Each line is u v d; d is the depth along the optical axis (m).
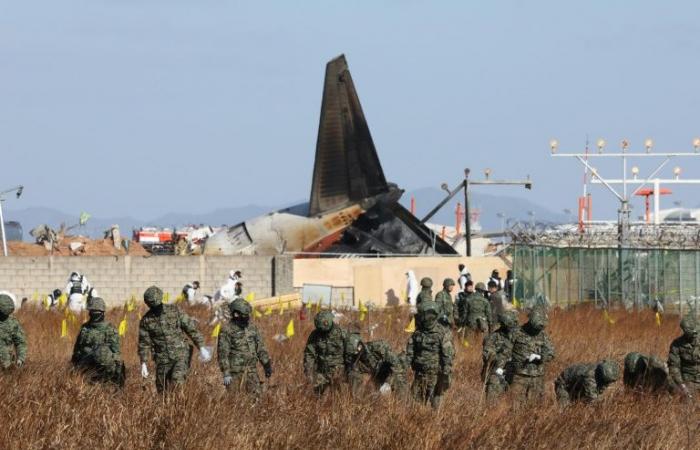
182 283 156.12
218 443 39.62
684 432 45.56
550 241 152.00
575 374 53.09
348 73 189.38
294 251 191.75
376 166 193.00
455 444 41.19
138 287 155.25
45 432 40.59
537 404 50.19
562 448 42.16
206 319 111.88
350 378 53.34
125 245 198.12
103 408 44.12
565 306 142.88
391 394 50.91
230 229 197.75
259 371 65.38
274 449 40.19
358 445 41.03
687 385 56.41
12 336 56.41
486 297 101.81
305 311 113.50
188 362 54.94
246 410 45.03
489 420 44.69
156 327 54.38
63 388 47.94
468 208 195.00
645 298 135.00
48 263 153.12
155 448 39.72
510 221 159.00
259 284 157.62
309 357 54.06
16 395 45.22
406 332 92.56
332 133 191.25
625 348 86.69
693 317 56.72
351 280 165.25
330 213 193.75
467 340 88.31
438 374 53.41
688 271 130.50
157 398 46.34
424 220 196.88
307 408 46.16
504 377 56.38
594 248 142.38
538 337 56.03
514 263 158.00
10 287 152.38
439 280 165.50
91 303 55.88
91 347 55.78
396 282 161.88
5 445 38.97
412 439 41.31
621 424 45.44
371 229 194.50
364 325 99.44
